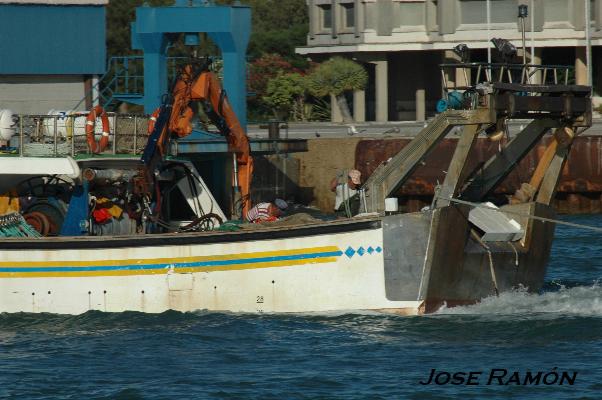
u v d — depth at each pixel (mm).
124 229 64750
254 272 59406
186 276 59688
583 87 60375
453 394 48812
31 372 52656
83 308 60312
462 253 60156
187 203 69938
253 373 51906
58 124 64750
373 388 49594
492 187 65625
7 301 60844
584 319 60188
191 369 52719
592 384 50000
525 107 58781
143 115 68125
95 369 53000
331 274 59094
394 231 58844
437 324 59031
